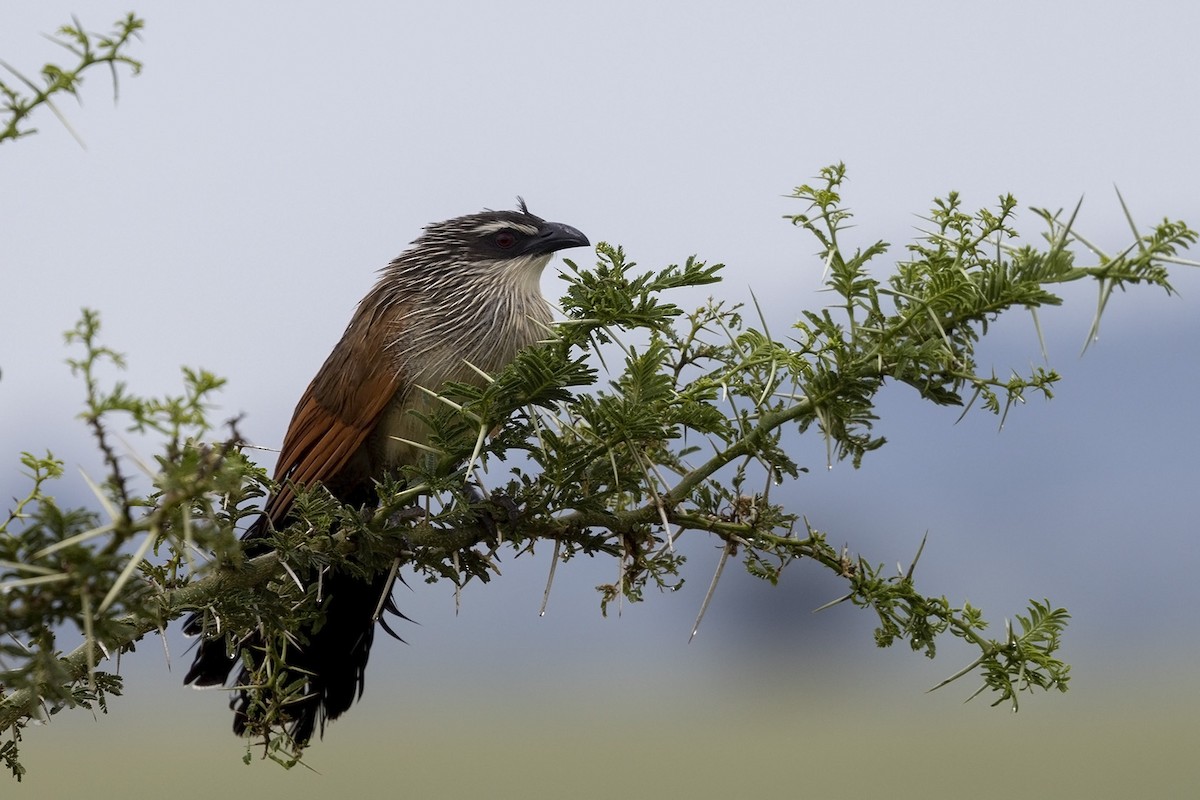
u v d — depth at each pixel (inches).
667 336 256.2
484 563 260.2
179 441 147.3
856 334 223.9
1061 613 231.0
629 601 259.3
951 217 220.7
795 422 236.8
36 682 155.3
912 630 240.4
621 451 248.1
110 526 147.4
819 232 222.7
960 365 218.8
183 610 221.9
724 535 252.2
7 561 148.3
